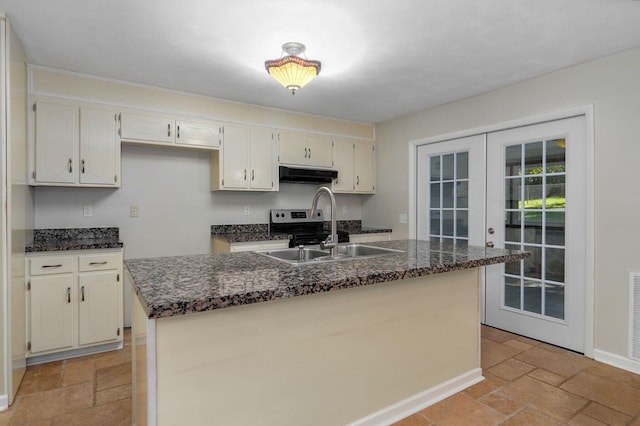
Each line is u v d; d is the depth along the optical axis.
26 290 2.49
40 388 2.26
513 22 2.11
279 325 1.54
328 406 1.69
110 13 2.03
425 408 2.02
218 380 1.39
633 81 2.44
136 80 3.09
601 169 2.59
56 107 2.81
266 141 3.87
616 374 2.41
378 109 3.99
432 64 2.73
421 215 4.11
